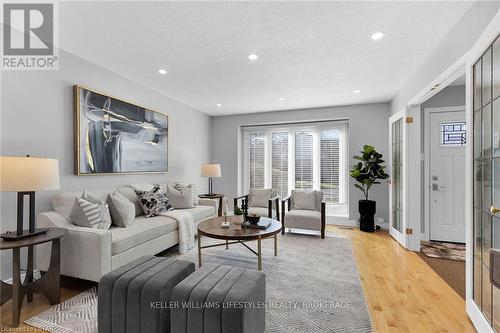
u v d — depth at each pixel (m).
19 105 2.29
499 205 1.53
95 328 1.70
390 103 4.53
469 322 1.81
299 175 5.45
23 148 2.32
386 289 2.29
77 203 2.33
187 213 3.40
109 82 3.21
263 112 5.50
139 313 1.49
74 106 2.76
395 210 3.99
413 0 1.83
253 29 2.23
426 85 2.80
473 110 1.79
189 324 1.37
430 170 3.87
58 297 2.00
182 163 4.79
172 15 2.02
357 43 2.47
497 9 1.59
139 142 3.69
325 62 2.92
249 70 3.17
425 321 1.82
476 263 1.77
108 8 1.93
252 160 5.80
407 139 3.39
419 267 2.79
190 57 2.81
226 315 1.30
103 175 3.14
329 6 1.90
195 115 5.23
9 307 1.96
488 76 1.62
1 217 2.19
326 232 4.30
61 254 2.23
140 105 3.70
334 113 4.96
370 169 4.20
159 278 1.55
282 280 2.44
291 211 4.15
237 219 2.87
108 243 2.16
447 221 3.80
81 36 2.36
